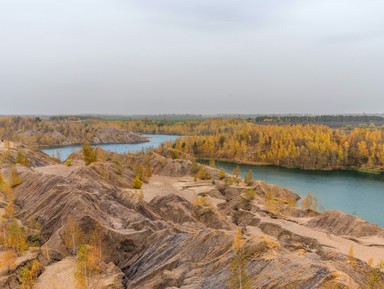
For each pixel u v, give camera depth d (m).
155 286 45.09
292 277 36.62
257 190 134.50
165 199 95.50
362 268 46.38
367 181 180.38
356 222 86.12
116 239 59.94
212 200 119.75
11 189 87.62
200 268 45.91
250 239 45.47
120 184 127.25
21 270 46.91
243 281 38.59
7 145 169.12
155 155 185.25
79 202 68.38
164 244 56.34
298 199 140.25
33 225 67.50
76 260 49.91
